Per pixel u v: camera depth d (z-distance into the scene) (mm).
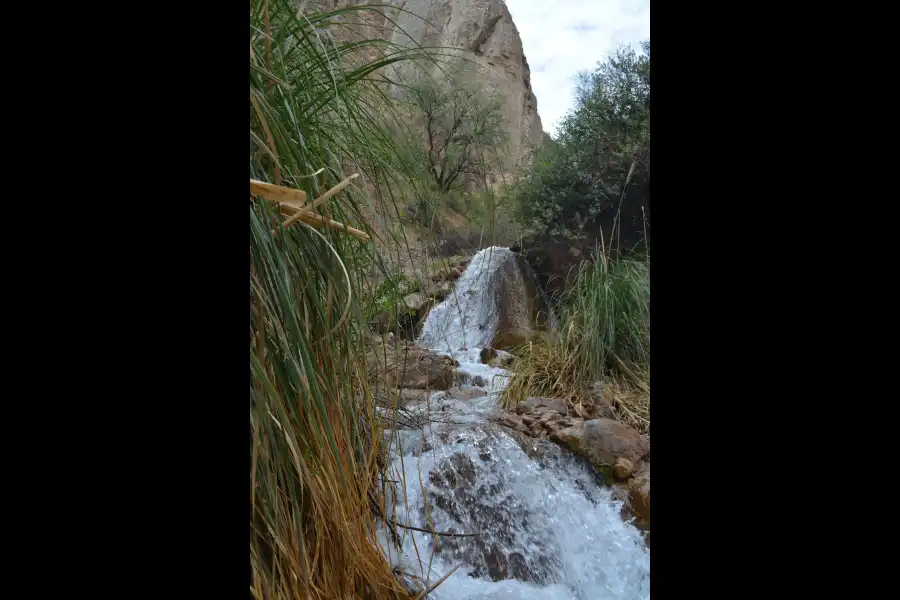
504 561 1895
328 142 1005
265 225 747
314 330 913
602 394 2803
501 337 5312
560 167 6043
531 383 2980
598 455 2338
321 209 881
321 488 801
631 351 3092
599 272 3328
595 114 6012
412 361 2963
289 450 765
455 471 2082
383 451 1100
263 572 687
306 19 911
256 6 828
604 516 2156
